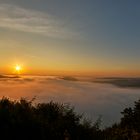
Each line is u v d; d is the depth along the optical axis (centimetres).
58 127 723
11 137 607
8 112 648
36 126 647
